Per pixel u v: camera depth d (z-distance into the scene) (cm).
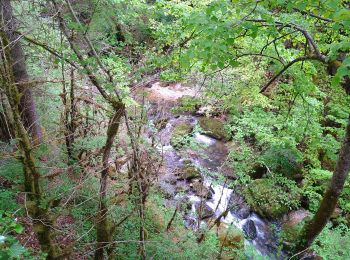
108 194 504
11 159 511
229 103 817
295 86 603
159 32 583
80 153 572
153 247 509
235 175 911
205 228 614
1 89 296
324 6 371
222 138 1066
